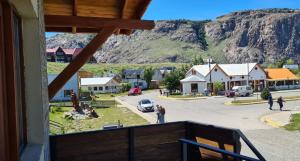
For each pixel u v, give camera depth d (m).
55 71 73.88
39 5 4.05
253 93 57.97
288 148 14.99
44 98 4.18
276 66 102.69
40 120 3.74
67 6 6.59
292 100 43.06
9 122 2.71
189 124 5.99
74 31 7.07
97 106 40.53
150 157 5.78
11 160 2.71
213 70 63.94
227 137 5.06
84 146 5.30
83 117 29.67
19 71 3.55
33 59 3.77
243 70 67.62
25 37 3.76
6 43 2.77
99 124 26.14
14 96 2.75
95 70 125.75
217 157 5.34
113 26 6.35
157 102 47.06
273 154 13.88
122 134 5.59
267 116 27.44
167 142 5.93
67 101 49.09
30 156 3.12
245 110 33.09
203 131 5.60
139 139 5.71
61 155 5.13
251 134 19.03
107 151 5.46
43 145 3.71
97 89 79.44
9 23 2.79
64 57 111.25
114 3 6.77
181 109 36.28
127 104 45.53
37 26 3.80
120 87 81.50
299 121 23.12
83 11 6.79
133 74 93.56
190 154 5.90
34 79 3.75
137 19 6.59
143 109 35.19
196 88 61.56
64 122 26.67
